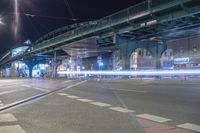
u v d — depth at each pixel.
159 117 7.62
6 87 22.47
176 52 54.62
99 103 10.81
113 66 64.88
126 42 47.88
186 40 52.72
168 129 6.17
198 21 35.81
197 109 8.93
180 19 35.12
